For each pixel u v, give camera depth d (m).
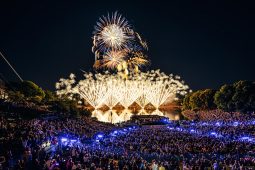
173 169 53.84
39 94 145.50
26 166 45.09
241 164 54.69
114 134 104.25
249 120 124.50
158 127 131.50
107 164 51.97
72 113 141.38
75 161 52.03
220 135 92.06
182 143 79.00
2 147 51.38
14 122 78.88
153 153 69.19
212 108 179.38
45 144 60.72
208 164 53.50
